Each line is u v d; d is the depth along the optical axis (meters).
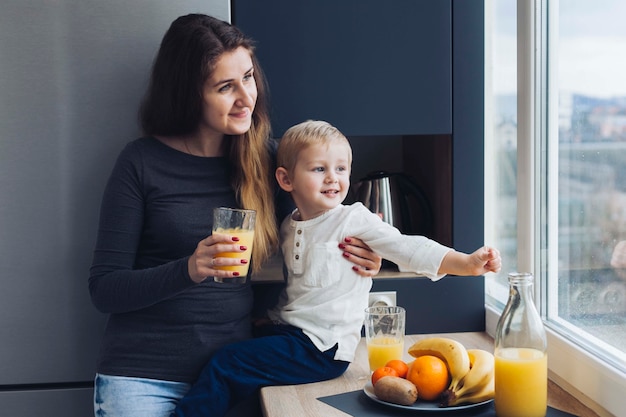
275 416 1.47
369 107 1.98
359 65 1.97
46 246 1.88
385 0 1.96
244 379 1.65
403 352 1.86
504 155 2.00
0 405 1.90
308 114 1.97
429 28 1.98
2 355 1.90
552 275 1.76
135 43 1.86
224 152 1.82
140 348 1.71
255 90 1.74
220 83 1.68
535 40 1.76
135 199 1.71
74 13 1.85
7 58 1.84
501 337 1.40
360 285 1.75
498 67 2.01
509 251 1.99
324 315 1.71
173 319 1.71
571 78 1.62
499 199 2.05
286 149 1.75
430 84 1.99
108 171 1.88
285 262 1.81
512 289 1.40
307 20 1.94
